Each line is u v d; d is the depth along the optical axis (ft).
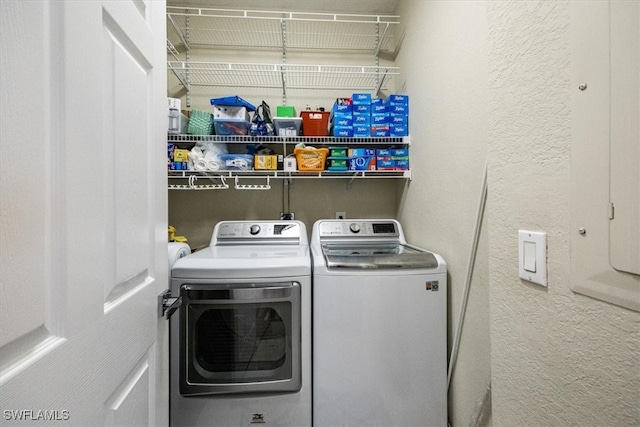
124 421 1.92
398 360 3.85
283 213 6.43
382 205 6.75
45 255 1.26
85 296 1.50
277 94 6.61
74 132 1.41
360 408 3.81
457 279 3.81
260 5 6.39
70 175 1.39
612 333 1.24
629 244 1.15
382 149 5.64
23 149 1.14
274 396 3.79
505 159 1.90
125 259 1.94
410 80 5.59
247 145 6.36
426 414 3.87
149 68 2.36
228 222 5.61
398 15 6.34
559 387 1.51
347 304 3.83
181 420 3.70
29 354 1.17
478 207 3.28
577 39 1.37
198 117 5.32
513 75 1.81
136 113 2.12
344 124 5.49
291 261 3.91
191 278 3.72
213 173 5.53
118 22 1.84
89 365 1.54
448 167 4.06
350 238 5.41
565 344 1.47
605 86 1.23
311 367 3.88
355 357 3.81
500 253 1.95
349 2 6.32
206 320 3.86
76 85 1.43
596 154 1.28
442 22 4.22
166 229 2.70
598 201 1.27
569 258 1.43
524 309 1.74
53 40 1.31
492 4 2.00
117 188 1.85
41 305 1.23
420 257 4.03
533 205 1.66
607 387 1.27
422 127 4.99
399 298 3.86
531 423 1.69
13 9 1.10
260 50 6.60
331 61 6.73
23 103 1.15
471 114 3.48
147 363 2.33
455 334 3.82
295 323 3.78
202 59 6.48
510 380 1.86
